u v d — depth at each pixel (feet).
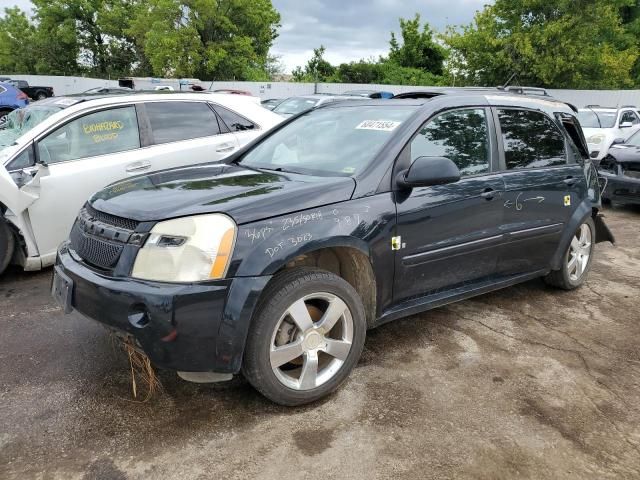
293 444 8.50
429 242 11.18
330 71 147.33
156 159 18.17
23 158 15.88
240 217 8.71
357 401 9.78
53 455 8.13
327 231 9.43
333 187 9.90
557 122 15.05
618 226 26.11
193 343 8.29
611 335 13.12
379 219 10.20
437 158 10.29
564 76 93.56
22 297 14.67
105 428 8.81
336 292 9.55
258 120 21.12
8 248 15.53
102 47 157.69
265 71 138.31
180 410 9.36
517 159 13.43
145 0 144.66
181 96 19.58
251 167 12.33
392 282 10.77
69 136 16.84
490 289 13.14
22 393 9.79
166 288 8.16
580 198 15.16
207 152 19.30
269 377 8.97
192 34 117.50
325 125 12.86
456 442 8.68
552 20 92.07
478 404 9.82
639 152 28.25
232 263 8.46
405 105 12.19
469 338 12.63
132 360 10.08
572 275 15.85
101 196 10.31
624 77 98.37
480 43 94.58
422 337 12.60
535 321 13.83
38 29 155.22
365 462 8.12
